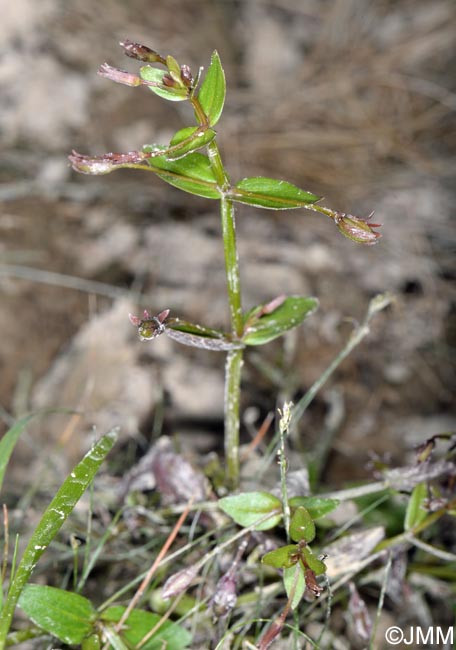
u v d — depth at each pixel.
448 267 0.43
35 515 0.27
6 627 0.21
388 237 0.43
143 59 0.20
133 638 0.22
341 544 0.24
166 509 0.25
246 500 0.22
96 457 0.21
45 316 0.34
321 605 0.25
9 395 0.32
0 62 0.44
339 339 0.38
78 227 0.38
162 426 0.32
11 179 0.40
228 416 0.24
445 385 0.38
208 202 0.42
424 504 0.24
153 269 0.38
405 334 0.39
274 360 0.36
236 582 0.23
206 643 0.24
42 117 0.43
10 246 0.36
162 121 0.45
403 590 0.25
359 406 0.36
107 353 0.33
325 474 0.33
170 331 0.22
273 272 0.40
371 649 0.23
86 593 0.25
